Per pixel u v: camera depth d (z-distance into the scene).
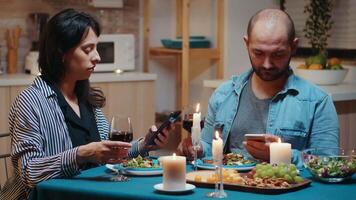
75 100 2.71
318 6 4.81
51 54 2.57
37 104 2.48
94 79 4.56
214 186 2.10
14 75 4.67
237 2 5.14
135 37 5.45
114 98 4.68
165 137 2.64
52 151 2.49
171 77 5.66
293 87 2.63
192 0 5.51
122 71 5.00
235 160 2.46
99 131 2.79
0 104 4.26
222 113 2.78
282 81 2.65
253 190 2.03
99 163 2.58
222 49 5.16
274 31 2.50
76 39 2.55
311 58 4.48
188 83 5.27
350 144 4.16
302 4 5.03
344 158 2.27
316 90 2.67
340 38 4.80
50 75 2.60
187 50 4.96
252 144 2.43
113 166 2.40
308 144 2.65
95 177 2.31
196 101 5.50
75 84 2.71
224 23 5.14
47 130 2.48
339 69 4.41
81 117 2.67
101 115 2.84
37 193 2.22
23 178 2.37
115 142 2.28
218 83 4.47
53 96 2.55
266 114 2.66
